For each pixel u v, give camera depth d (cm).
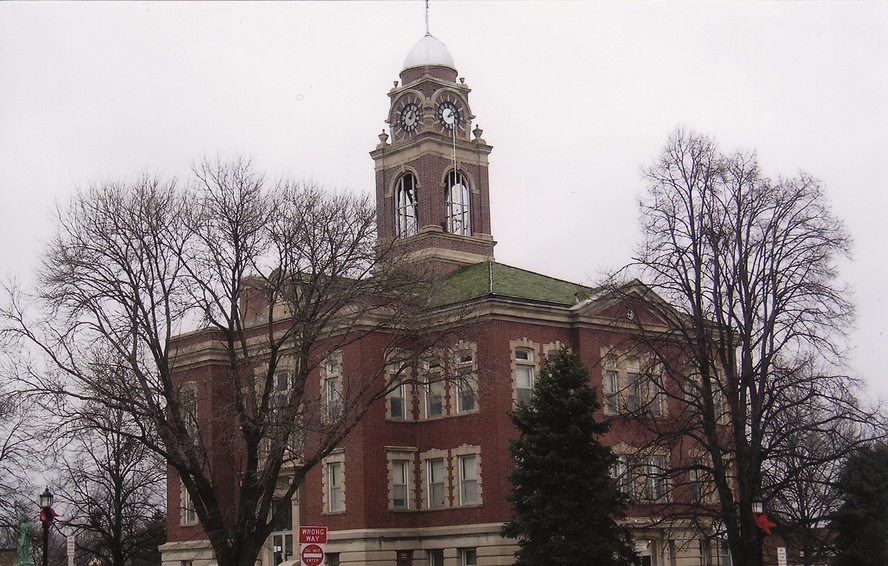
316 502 6281
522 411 5294
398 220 7600
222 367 6600
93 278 4756
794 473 4881
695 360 5191
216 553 4803
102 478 7331
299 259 4866
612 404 5831
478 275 6650
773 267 5100
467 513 6000
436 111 7531
